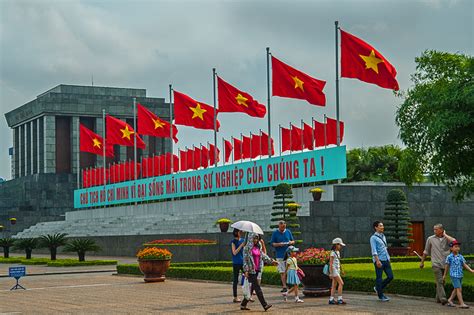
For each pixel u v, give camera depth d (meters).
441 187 54.94
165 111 135.75
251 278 23.88
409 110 36.78
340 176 52.84
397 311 22.98
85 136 97.56
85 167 131.00
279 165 59.91
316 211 51.84
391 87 47.09
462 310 23.16
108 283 37.50
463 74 34.84
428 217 54.59
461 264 23.91
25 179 129.38
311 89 53.06
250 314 23.05
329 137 62.25
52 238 59.53
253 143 71.25
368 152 91.88
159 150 138.00
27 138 142.00
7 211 125.12
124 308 25.50
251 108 61.69
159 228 74.12
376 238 25.89
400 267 37.59
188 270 38.28
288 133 65.81
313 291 27.70
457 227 55.09
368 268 36.25
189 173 75.12
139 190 86.56
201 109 69.81
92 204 100.00
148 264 37.12
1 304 28.14
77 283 38.06
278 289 31.20
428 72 37.66
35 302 28.58
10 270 35.09
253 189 66.81
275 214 50.91
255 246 24.19
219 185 69.19
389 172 88.25
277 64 53.78
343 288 29.36
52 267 54.34
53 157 129.62
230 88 61.72
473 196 55.56
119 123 89.44
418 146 36.56
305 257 27.81
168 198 80.75
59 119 132.00
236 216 63.62
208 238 53.56
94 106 132.00
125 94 140.88
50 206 124.19
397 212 51.31
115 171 99.06
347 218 52.31
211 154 80.88
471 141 34.41
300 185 60.69
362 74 47.06
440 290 24.77
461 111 33.00
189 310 24.36
